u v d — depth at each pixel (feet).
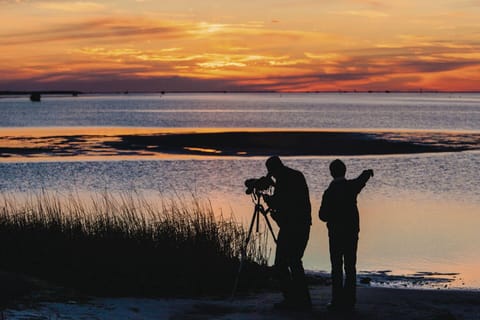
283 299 35.04
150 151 160.35
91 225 44.57
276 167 32.76
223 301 35.01
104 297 34.06
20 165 129.90
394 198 93.91
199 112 525.34
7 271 36.63
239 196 92.94
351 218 31.76
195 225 43.11
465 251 58.75
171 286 37.04
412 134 221.87
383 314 30.81
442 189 102.83
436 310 31.71
